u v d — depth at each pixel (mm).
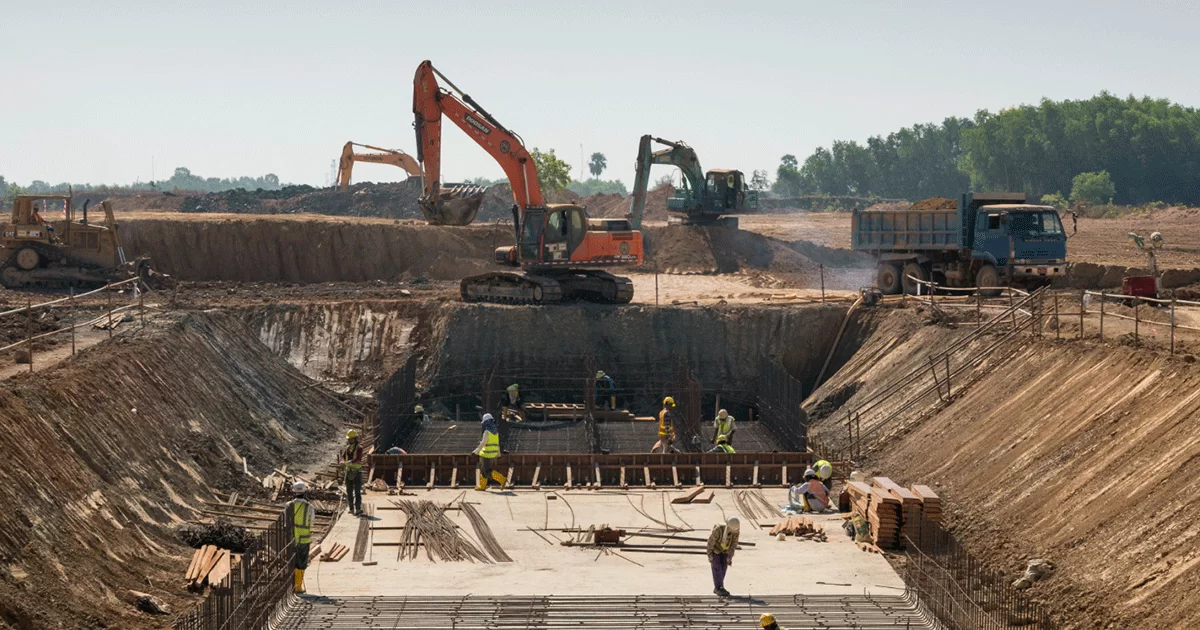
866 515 24594
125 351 29203
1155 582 17453
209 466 27641
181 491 25453
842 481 28797
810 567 22297
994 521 23031
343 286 53531
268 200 99625
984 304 39406
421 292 50094
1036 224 40562
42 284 46812
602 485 29578
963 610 18266
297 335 42719
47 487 20281
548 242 44156
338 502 27406
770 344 42844
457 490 28719
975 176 154375
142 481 24078
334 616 19156
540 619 19047
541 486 29250
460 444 33312
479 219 96062
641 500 27750
